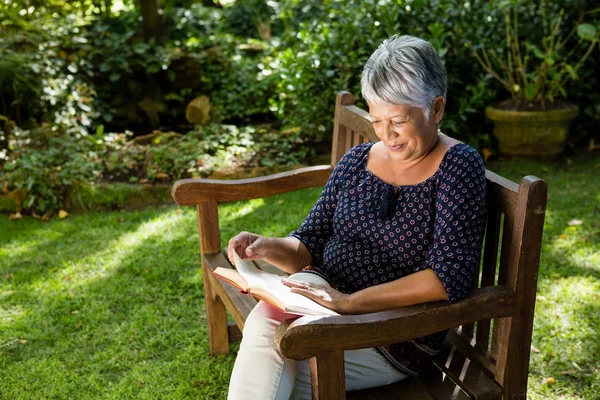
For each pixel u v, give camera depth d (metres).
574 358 2.73
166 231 4.28
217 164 5.04
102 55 6.48
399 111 1.82
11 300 3.48
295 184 2.76
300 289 1.89
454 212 1.82
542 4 5.29
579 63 5.09
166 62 6.60
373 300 1.83
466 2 5.31
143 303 3.41
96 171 4.95
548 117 5.04
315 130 5.31
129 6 8.59
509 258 1.84
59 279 3.70
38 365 2.91
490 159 5.36
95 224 4.46
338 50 5.12
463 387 1.92
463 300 1.79
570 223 4.03
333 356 1.70
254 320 1.93
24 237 4.30
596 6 5.50
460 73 5.27
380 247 2.01
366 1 5.21
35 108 5.68
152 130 6.57
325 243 2.23
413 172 1.95
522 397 1.94
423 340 1.98
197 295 3.45
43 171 4.76
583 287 3.28
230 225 4.32
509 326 1.85
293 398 1.93
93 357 2.95
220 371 2.80
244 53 7.67
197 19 9.11
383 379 1.97
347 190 2.11
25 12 6.53
